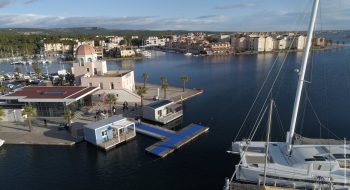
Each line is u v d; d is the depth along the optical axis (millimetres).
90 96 93188
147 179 51250
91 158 59562
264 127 75250
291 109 90188
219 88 126750
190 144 65000
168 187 48656
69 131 72562
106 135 65562
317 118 81062
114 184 50094
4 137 70438
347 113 85000
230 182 41438
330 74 149125
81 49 111000
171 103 83938
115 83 99875
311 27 42219
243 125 77250
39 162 58562
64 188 49281
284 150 47719
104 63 110812
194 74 173125
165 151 60250
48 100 82438
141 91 89312
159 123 78562
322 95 106312
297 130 73062
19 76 158625
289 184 41531
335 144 47656
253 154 47719
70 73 143375
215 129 74688
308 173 41281
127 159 58625
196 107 96188
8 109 82062
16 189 49312
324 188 39406
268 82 135750
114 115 77812
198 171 53250
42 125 77688
